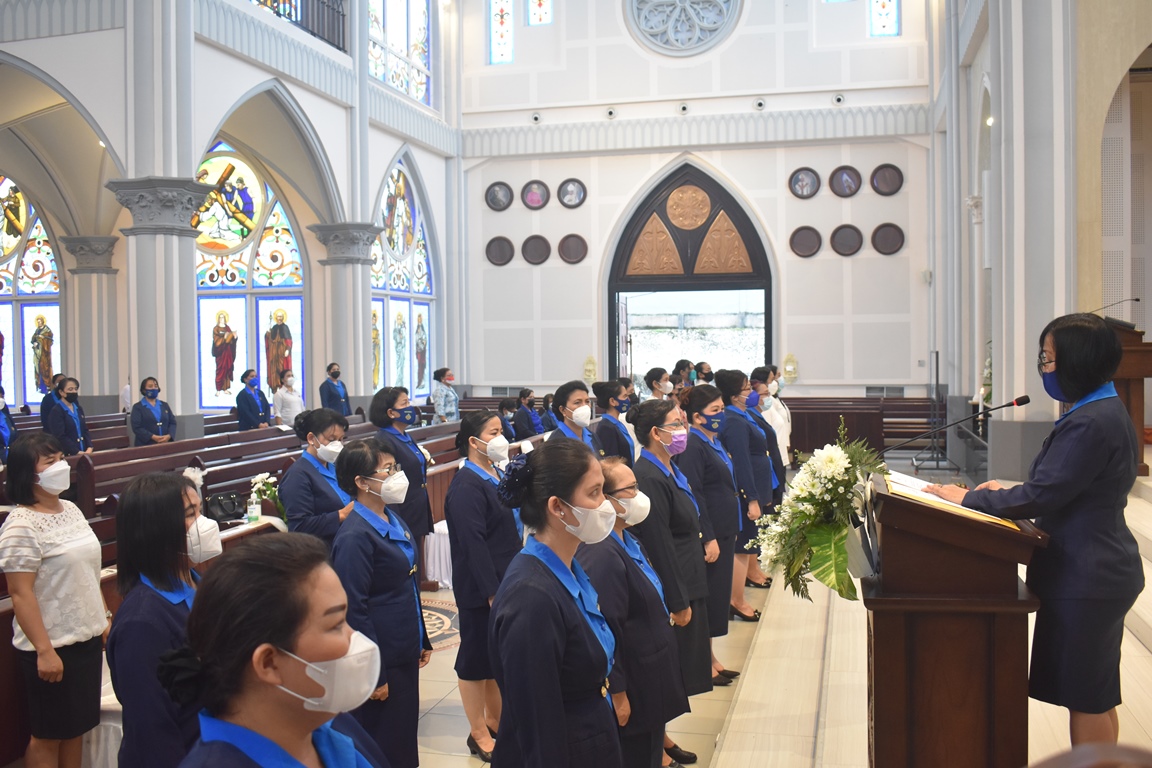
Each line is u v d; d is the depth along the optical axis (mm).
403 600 3803
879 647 2734
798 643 5840
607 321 18672
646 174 18266
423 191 18141
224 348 17281
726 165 18016
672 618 4000
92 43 11531
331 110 14977
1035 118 8156
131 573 2799
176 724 2703
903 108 17047
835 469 2990
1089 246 8086
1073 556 2883
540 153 18484
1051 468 2840
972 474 11023
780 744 4254
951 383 14359
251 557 1473
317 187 15359
